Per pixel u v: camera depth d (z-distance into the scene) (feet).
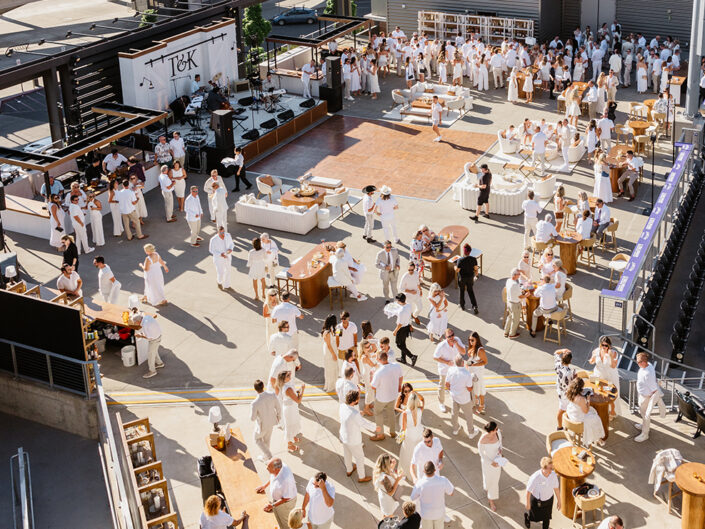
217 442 48.83
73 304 62.44
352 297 70.49
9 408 59.62
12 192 89.10
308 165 96.89
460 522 47.37
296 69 130.93
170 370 62.03
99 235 79.97
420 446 45.93
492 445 47.24
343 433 49.57
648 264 72.38
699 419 52.24
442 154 98.78
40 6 130.93
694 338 68.69
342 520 47.78
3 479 53.83
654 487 49.34
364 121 110.32
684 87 118.21
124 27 115.96
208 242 81.00
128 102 103.86
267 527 43.29
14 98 134.10
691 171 94.17
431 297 62.44
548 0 131.13
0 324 57.72
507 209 83.35
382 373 51.85
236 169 91.35
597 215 76.02
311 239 80.38
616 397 52.60
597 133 93.09
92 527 50.21
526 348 63.26
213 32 112.78
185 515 48.49
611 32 130.72
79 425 57.36
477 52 119.75
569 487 46.65
